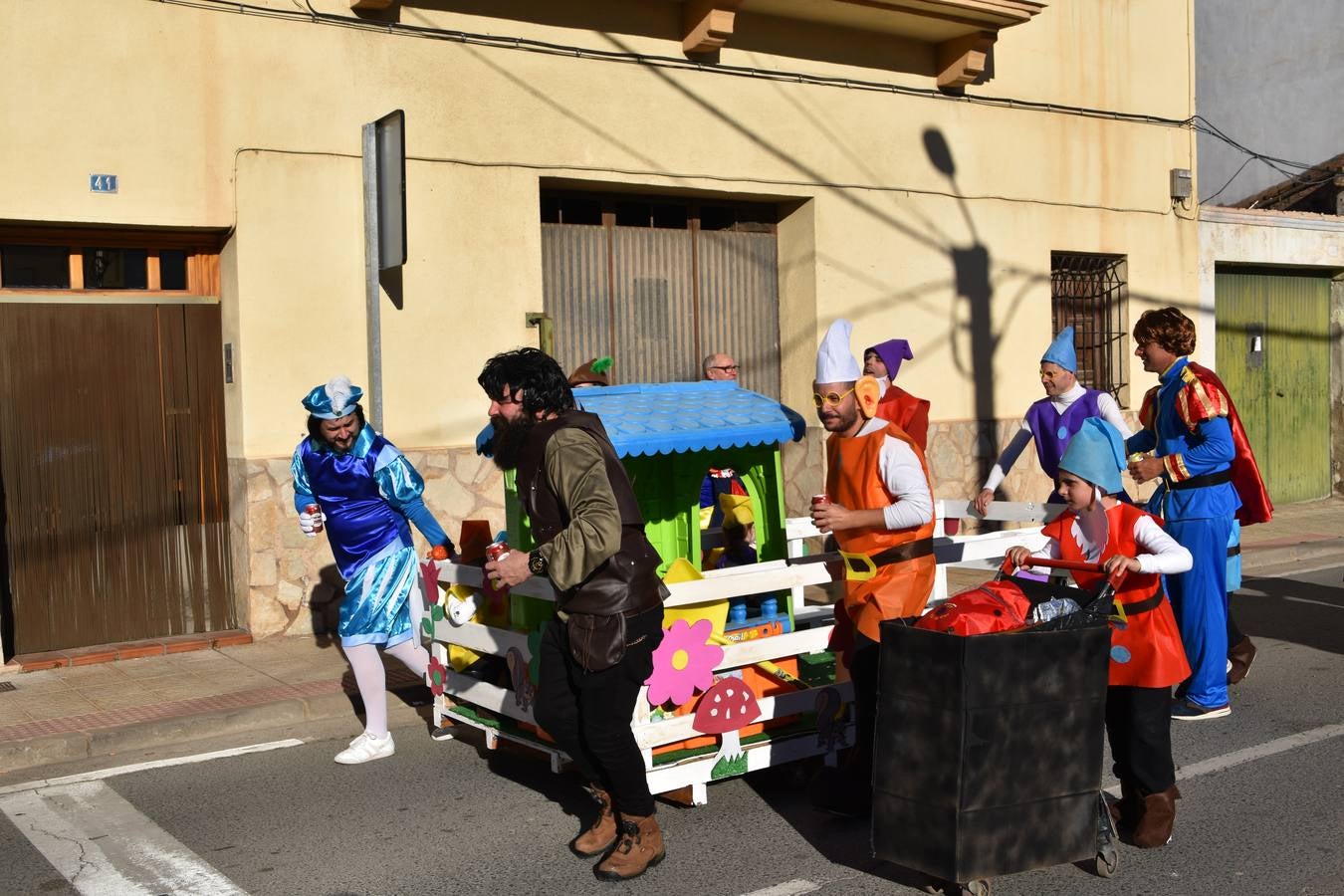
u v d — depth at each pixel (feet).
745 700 16.90
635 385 19.40
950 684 13.10
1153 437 21.67
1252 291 48.47
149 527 27.32
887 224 37.27
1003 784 13.26
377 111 28.73
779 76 34.88
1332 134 56.59
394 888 14.55
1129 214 43.04
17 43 24.85
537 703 14.85
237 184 27.09
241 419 27.35
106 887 14.69
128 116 25.96
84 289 26.68
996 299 39.75
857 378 15.17
